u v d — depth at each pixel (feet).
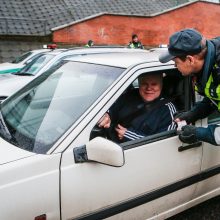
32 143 7.16
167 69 8.77
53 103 8.26
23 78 23.24
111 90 7.77
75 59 10.00
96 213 7.34
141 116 8.70
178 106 9.28
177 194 8.95
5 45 55.93
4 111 8.90
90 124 7.30
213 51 7.17
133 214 8.08
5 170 6.31
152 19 66.69
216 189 10.14
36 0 70.90
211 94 7.53
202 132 7.91
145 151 7.97
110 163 6.78
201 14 72.54
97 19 61.41
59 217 6.82
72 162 6.91
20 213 6.33
